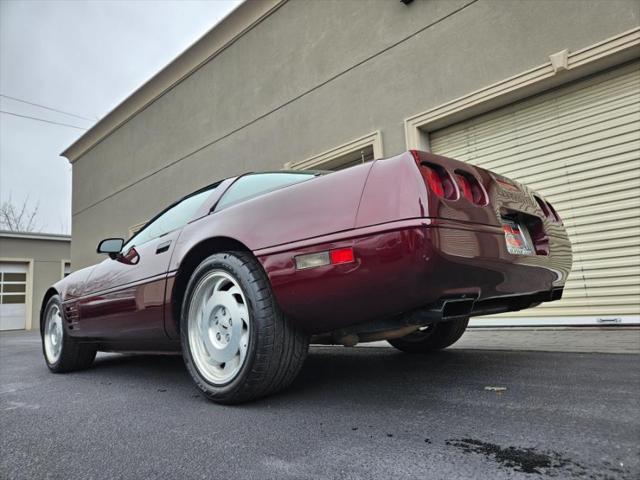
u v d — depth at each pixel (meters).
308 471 1.05
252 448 1.23
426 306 1.39
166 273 2.08
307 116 6.25
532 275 1.75
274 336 1.60
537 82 4.07
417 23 5.01
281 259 1.57
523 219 1.86
